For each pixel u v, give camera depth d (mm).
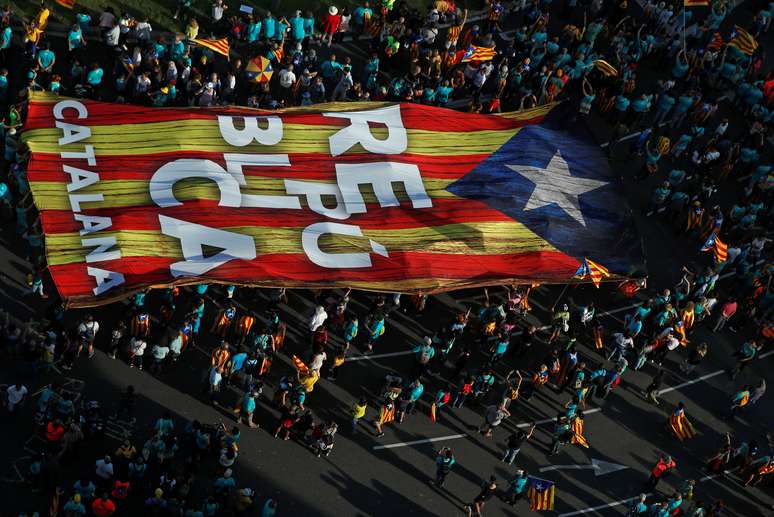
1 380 40688
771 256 53031
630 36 57906
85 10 53438
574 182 48281
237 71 51500
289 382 41250
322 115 48000
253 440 41281
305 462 41156
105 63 51719
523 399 45250
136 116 45938
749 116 58375
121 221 41906
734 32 58812
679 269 51469
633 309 49406
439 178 46781
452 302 47844
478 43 55781
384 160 46625
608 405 46000
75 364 41750
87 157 44031
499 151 48469
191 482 37938
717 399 47406
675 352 48750
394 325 46375
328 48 55719
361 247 43500
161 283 40281
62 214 41938
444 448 40688
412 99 52500
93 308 43531
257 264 41844
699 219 51969
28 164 43344
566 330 46469
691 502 43406
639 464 44281
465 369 45625
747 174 56125
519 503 41812
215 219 42781
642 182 54375
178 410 41438
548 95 54688
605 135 55969
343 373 44281
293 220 43625
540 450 43781
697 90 56844
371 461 41844
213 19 54375
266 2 56688
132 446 38156
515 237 45562
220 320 43469
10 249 44594
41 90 47625
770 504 44250
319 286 41969
